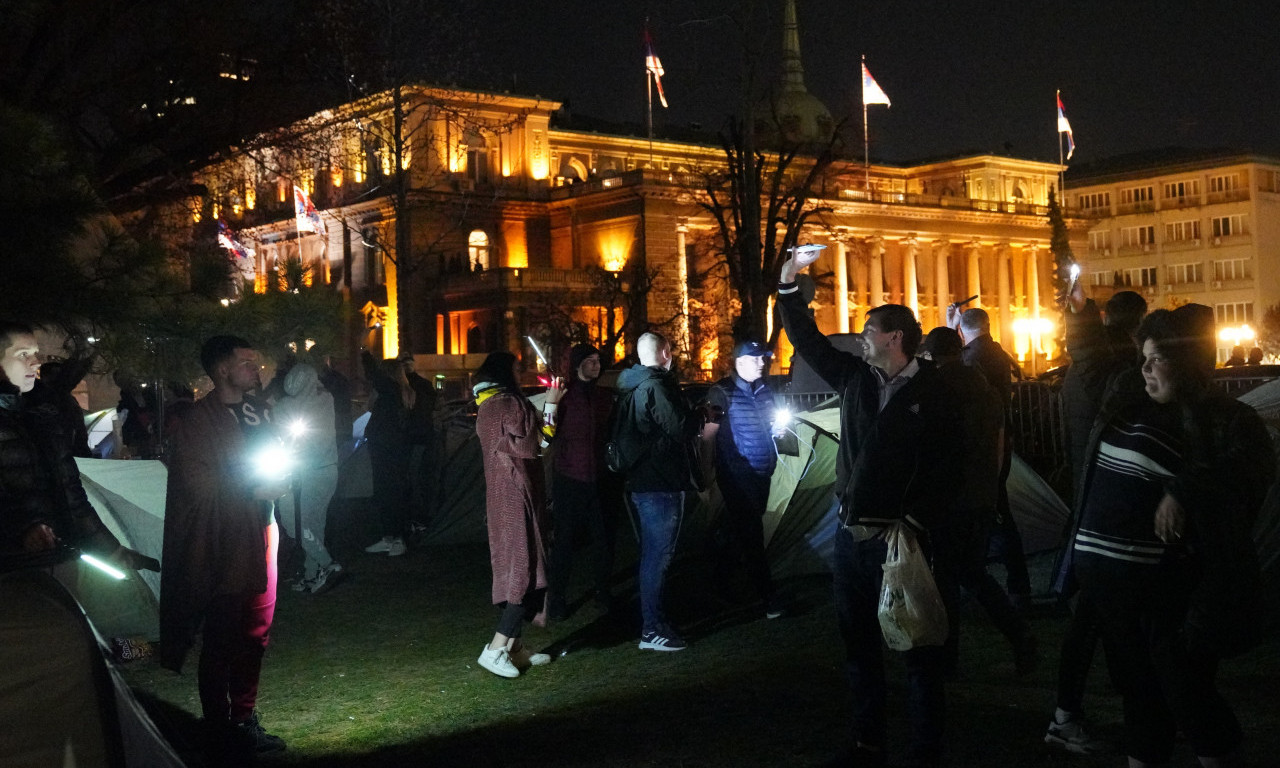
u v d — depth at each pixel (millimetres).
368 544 13664
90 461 8875
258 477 6004
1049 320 91750
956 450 5211
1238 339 90312
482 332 64750
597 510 9172
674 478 7938
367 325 63219
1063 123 71250
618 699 6785
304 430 10391
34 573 4445
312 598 10453
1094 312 6688
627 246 69062
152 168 20891
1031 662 6523
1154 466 4484
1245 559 4320
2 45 15453
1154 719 4625
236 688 6074
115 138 20172
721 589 9562
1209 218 94250
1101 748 5406
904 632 4988
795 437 9211
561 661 7859
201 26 19953
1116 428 4633
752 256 28281
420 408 13891
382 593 10602
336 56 22984
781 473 10391
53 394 8008
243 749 5918
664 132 84938
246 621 6105
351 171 27125
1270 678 6473
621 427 8008
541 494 7637
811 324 5594
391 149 32625
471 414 20203
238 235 29672
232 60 21219
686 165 69312
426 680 7473
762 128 32688
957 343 6895
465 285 63844
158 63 19953
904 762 5484
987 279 89312
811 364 5605
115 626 8469
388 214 63531
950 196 88000
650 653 7930
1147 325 4516
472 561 12219
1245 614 4332
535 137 73125
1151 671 4613
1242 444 4312
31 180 7453
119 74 19547
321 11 22328
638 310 57250
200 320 8719
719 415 8703
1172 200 96000
